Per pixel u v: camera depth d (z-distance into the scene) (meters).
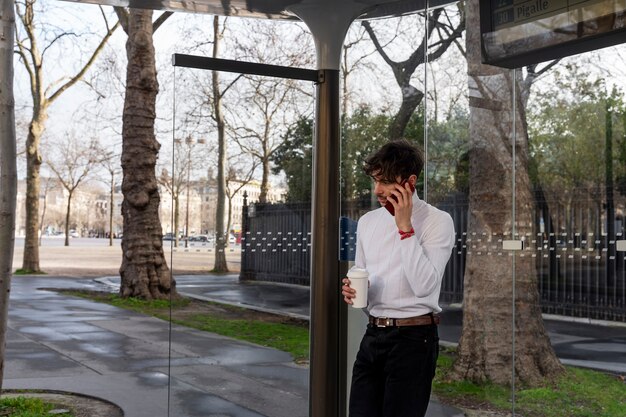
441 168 4.80
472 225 4.60
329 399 4.38
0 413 5.89
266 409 4.65
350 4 4.34
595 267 3.91
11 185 4.87
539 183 4.20
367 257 3.34
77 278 24.33
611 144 3.83
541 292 4.18
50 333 10.85
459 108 4.72
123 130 16.09
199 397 4.62
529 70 4.25
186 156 4.79
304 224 4.68
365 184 5.08
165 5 4.82
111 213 62.53
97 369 8.00
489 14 4.07
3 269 4.88
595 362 3.87
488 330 4.46
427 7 4.79
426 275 3.02
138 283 15.84
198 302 4.76
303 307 4.70
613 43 3.71
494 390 4.42
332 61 4.41
